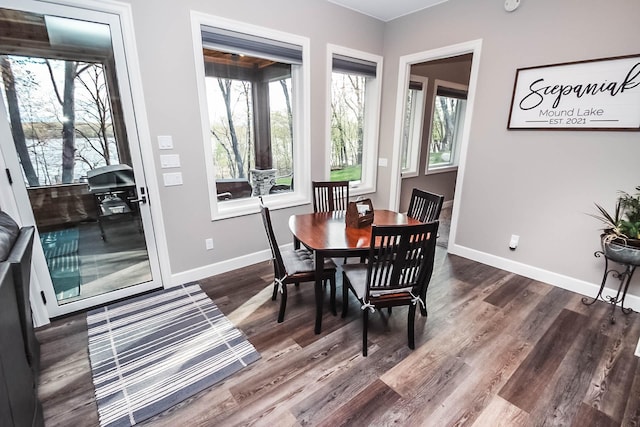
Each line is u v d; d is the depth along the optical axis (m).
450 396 1.66
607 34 2.28
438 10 3.24
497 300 2.60
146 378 1.77
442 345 2.05
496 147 3.03
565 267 2.77
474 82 3.07
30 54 1.98
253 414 1.55
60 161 2.18
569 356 1.94
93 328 2.21
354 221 2.38
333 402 1.62
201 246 2.91
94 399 1.63
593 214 2.54
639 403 1.60
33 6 1.90
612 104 2.32
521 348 2.02
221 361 1.91
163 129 2.48
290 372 1.82
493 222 3.19
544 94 2.64
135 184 2.46
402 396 1.66
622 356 1.93
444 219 5.04
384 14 3.54
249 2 2.69
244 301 2.58
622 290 2.47
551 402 1.61
